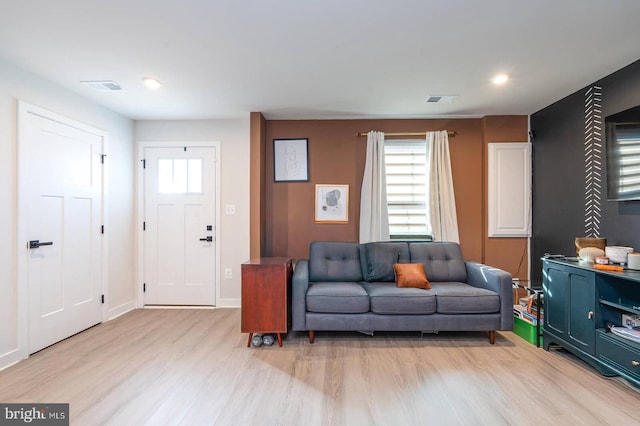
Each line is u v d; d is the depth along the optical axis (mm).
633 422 1731
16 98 2469
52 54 2299
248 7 1779
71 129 2975
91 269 3211
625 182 2402
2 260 2363
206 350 2656
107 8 1775
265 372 2279
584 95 2910
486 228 3697
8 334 2389
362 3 1753
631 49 2250
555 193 3277
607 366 2117
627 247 2369
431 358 2512
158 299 3879
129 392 2016
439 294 2789
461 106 3428
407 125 3840
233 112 3627
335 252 3410
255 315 2746
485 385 2111
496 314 2777
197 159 3891
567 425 1712
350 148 3867
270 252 3887
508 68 2549
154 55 2326
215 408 1853
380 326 2777
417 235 3805
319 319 2779
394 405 1888
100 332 3059
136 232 3879
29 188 2564
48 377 2199
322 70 2586
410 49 2258
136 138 3889
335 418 1768
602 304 2207
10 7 1753
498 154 3662
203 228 3885
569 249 3090
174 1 1722
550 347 2707
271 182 3898
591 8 1797
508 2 1745
